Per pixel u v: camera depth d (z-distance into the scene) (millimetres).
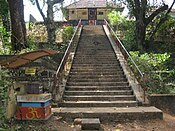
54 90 10578
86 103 10469
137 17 21344
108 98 11117
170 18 22391
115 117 8867
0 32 16141
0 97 6457
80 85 12555
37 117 7930
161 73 14523
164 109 10656
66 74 13438
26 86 8219
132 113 8930
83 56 16719
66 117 8875
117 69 14367
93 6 40688
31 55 7469
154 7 21859
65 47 19531
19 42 15039
